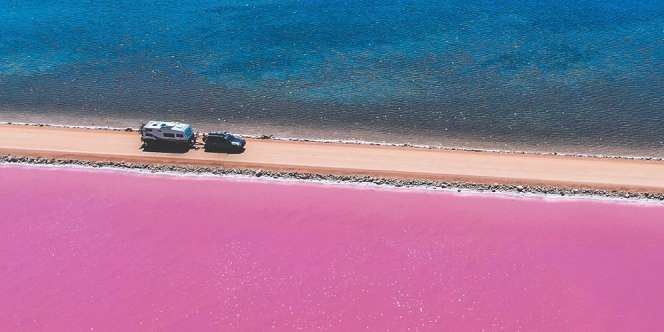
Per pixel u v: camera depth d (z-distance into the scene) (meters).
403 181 67.44
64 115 84.44
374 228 61.09
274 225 61.66
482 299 53.59
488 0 119.50
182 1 122.81
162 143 72.94
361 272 56.31
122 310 52.78
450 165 70.19
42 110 85.69
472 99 87.31
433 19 112.69
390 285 55.00
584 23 109.69
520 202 64.50
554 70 94.69
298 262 57.38
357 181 67.69
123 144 74.38
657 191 65.44
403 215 62.72
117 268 56.84
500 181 67.31
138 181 68.00
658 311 52.16
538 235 60.06
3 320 51.97
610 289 54.25
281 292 54.44
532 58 98.31
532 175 68.31
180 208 63.94
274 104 86.69
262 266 56.97
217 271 56.50
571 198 64.94
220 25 111.75
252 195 65.75
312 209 63.66
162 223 62.00
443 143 77.19
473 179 67.69
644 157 73.69
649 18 110.88
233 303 53.44
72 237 60.38
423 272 56.25
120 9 119.81
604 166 69.94
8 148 73.50
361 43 104.38
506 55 99.56
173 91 90.75
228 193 66.06
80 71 96.88
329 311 52.66
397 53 100.81
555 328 50.88
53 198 65.44
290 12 116.50
